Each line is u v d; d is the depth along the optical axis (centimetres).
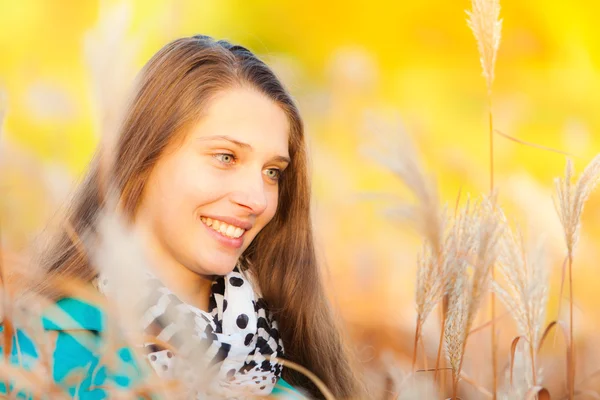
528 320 192
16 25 747
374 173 658
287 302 265
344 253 527
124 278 141
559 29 1026
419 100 1041
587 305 348
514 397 194
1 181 171
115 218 145
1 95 167
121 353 188
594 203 422
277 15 1253
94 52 149
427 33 1216
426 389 188
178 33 455
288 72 282
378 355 338
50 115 437
